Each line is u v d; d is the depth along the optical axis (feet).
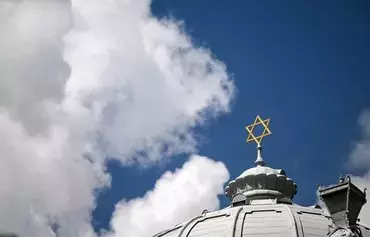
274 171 223.10
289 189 221.87
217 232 190.70
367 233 192.95
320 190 143.95
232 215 195.42
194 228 198.80
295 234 183.21
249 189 219.82
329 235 140.67
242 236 185.88
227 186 227.20
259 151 231.09
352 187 140.15
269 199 214.48
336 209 140.87
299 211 196.85
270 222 189.88
